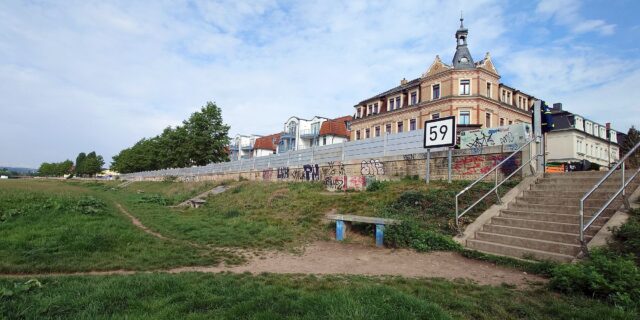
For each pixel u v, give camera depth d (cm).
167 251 797
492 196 1047
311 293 484
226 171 3412
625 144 4441
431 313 402
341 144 1983
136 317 389
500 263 692
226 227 1177
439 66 4144
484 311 436
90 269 640
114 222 1120
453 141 1300
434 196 1120
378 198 1257
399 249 845
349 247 900
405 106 4419
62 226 989
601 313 421
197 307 430
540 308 446
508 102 4256
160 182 4666
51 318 385
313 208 1316
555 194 929
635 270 496
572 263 591
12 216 1123
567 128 4266
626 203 728
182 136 4844
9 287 480
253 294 475
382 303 421
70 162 14225
